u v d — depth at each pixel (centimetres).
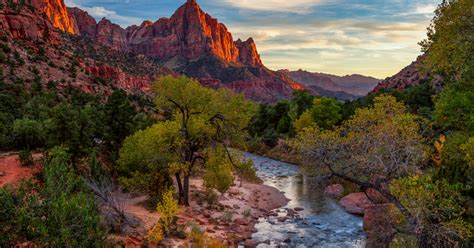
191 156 2747
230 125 2925
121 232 1864
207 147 2800
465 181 1833
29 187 1391
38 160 2355
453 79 1989
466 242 1316
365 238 2341
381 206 2009
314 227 2595
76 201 1279
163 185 2708
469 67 1780
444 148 2016
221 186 2684
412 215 1373
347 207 3061
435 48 1855
